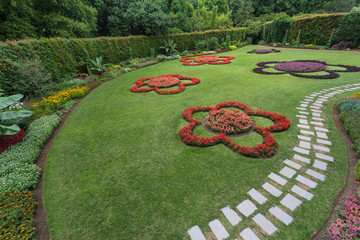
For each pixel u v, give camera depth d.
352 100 5.59
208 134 5.16
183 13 28.28
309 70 11.28
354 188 3.02
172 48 23.53
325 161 3.74
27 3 13.67
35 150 4.56
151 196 3.22
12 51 8.70
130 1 22.58
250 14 40.47
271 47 26.44
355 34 17.72
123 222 2.79
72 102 8.39
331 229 2.31
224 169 3.74
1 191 3.16
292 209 2.78
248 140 4.72
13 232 2.51
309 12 40.09
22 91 8.64
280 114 5.91
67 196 3.36
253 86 9.27
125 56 19.53
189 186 3.38
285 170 3.59
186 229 2.61
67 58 12.30
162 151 4.51
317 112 5.87
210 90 9.12
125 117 6.66
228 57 19.95
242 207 2.88
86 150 4.77
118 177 3.75
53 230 2.75
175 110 6.97
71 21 16.28
